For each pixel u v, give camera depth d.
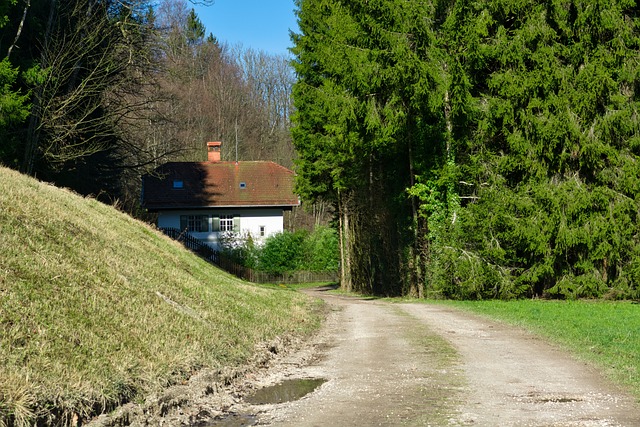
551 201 27.22
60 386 7.29
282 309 20.34
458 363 11.66
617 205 27.34
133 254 17.12
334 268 61.62
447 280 29.89
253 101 89.56
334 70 29.98
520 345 13.91
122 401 7.96
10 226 12.59
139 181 58.91
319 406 8.54
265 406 8.75
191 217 55.88
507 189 28.30
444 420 7.56
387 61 26.97
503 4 27.53
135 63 32.34
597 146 26.98
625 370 10.59
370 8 27.05
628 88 28.52
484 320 19.41
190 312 13.87
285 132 90.50
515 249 28.73
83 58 31.66
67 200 19.88
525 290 28.95
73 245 13.92
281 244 57.44
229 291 19.83
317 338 16.48
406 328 17.53
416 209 32.03
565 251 28.31
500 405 8.30
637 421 7.42
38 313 9.16
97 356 8.76
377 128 28.47
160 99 35.34
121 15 31.70
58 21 30.33
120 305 11.58
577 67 27.73
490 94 28.70
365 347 14.20
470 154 29.19
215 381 9.77
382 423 7.50
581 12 27.00
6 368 7.18
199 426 7.70
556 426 7.21
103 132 33.00
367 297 35.94
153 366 9.30
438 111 27.69
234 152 82.56
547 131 27.03
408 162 32.84
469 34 27.08
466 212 28.70
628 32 27.31
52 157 30.53
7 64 24.84
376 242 38.53
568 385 9.55
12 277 10.09
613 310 22.25
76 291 10.96
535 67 27.50
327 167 40.94
